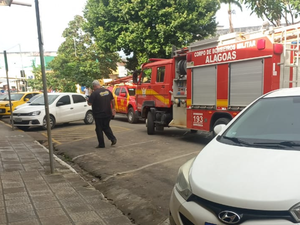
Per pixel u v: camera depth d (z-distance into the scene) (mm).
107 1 18703
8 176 5590
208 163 2828
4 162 6695
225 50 7484
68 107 13773
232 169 2588
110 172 6199
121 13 17672
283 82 6520
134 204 4535
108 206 4289
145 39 17031
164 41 16781
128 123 15164
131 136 10633
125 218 3904
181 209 2607
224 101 7551
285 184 2230
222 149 3051
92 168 6602
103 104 8508
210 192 2400
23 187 4977
